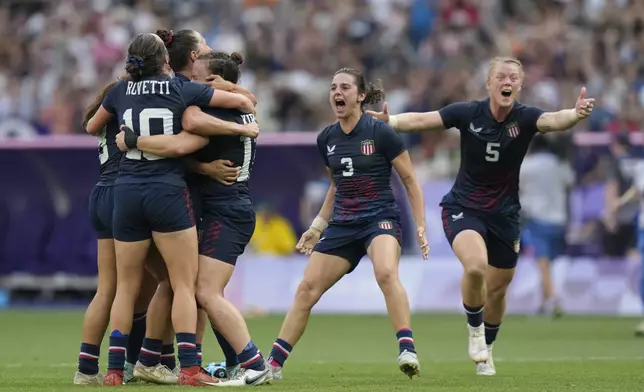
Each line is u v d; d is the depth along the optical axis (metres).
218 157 29.58
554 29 83.94
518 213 34.88
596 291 64.44
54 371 35.38
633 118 70.25
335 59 82.81
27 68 84.44
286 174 65.56
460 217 34.50
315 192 65.19
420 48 84.19
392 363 39.50
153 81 28.53
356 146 31.98
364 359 41.34
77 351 43.84
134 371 30.05
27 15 88.62
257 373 28.73
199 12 88.31
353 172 32.00
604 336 50.59
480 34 83.25
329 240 32.25
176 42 30.41
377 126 32.03
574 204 63.91
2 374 34.09
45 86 81.38
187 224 28.47
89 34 86.31
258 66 81.81
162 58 28.88
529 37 82.88
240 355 28.81
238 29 84.94
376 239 31.64
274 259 66.00
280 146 64.62
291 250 66.00
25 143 66.00
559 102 77.12
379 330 54.91
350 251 32.28
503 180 34.38
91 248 67.56
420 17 85.19
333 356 42.66
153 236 28.56
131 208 28.25
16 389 27.66
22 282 68.06
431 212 64.56
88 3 88.81
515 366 37.38
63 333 51.88
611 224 63.75
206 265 29.14
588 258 64.56
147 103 28.36
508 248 34.78
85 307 68.19
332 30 85.00
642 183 56.94
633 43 82.44
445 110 34.44
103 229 29.78
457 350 44.84
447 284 64.94
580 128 71.88
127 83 28.95
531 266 64.56
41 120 77.19
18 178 67.31
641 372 34.47
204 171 29.36
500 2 87.00
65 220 67.75
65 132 76.50
